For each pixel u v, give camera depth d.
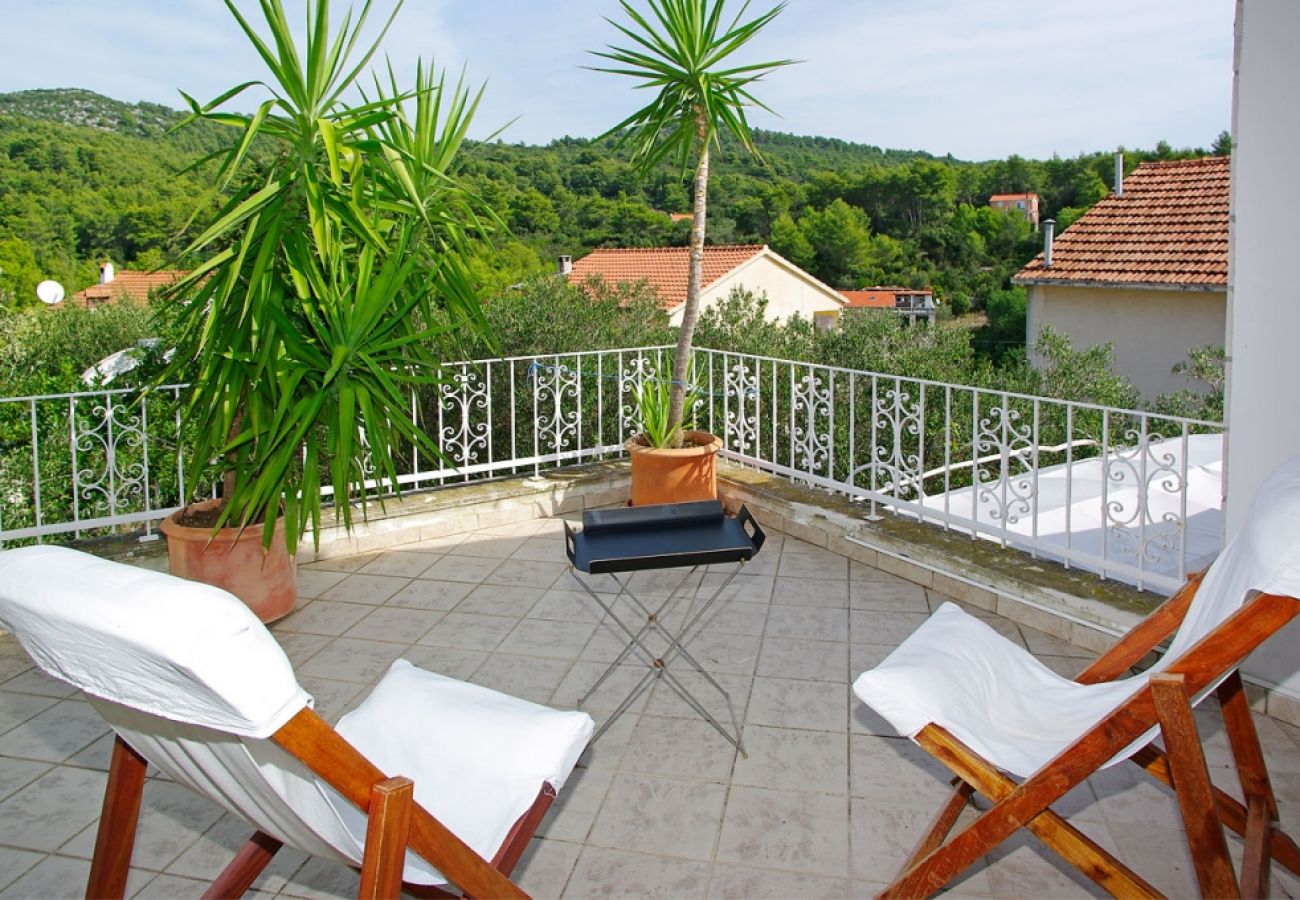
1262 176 2.89
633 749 3.01
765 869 2.42
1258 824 2.11
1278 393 2.92
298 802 1.65
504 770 2.02
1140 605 3.53
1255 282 2.94
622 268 25.03
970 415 9.09
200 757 1.64
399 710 2.21
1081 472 5.49
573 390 7.52
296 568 4.39
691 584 4.44
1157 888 2.32
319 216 3.37
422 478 5.30
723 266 24.02
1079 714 2.26
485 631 3.96
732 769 2.89
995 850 2.49
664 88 5.19
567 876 2.40
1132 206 16.23
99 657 1.43
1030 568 3.98
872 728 3.13
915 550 4.36
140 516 4.47
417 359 4.12
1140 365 15.05
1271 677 3.10
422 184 4.12
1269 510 1.79
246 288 3.70
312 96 3.47
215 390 3.72
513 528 5.33
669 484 5.01
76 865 2.46
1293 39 2.78
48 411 5.57
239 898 1.99
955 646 2.35
